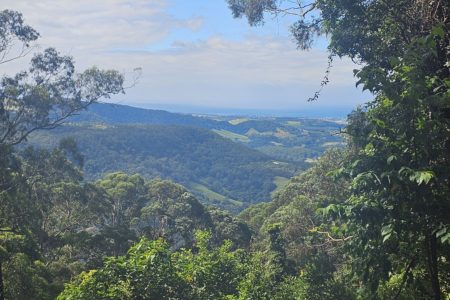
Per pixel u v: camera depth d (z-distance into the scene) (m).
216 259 6.61
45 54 20.39
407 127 4.38
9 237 17.17
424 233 4.43
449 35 5.96
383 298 6.02
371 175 4.37
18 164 18.52
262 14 10.80
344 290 7.19
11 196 17.02
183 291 5.44
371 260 4.86
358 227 4.70
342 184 21.64
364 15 8.30
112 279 5.02
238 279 6.62
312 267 7.70
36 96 19.44
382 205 4.43
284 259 17.39
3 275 16.02
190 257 6.49
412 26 7.18
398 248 4.88
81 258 25.70
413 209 4.37
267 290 7.14
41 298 16.31
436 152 4.43
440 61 5.91
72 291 5.00
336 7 8.60
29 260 17.09
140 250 5.52
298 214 22.75
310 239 13.43
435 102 4.23
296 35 10.87
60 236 25.16
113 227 27.61
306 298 7.30
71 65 21.31
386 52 8.14
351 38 8.74
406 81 4.46
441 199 4.32
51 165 21.94
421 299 5.55
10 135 19.59
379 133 4.64
